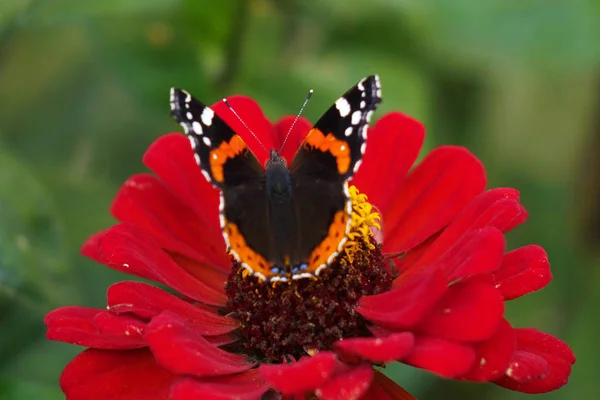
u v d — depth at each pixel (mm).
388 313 438
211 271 474
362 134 445
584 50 532
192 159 479
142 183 475
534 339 442
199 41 551
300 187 446
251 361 449
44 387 477
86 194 542
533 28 535
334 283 450
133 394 431
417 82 550
